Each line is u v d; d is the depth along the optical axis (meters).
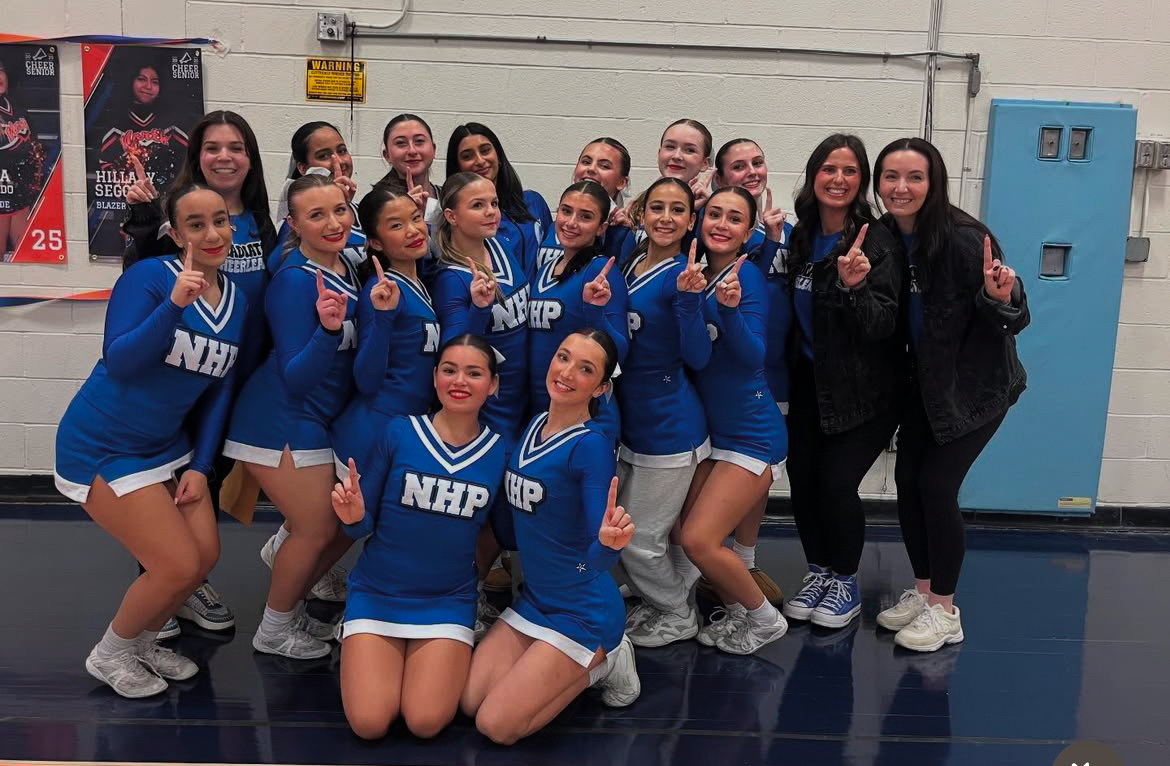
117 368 2.59
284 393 2.81
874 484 4.53
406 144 3.41
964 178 4.32
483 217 2.87
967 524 4.50
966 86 4.26
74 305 4.30
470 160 3.30
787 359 3.38
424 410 2.90
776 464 3.19
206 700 2.76
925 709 2.85
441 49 4.20
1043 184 4.21
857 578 3.85
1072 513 4.46
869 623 3.44
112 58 4.13
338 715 2.71
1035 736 2.71
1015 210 4.23
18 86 4.14
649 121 4.27
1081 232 4.24
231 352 2.74
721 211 2.92
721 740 2.65
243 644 3.12
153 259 2.69
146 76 4.15
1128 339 4.43
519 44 4.20
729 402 3.08
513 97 4.24
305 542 2.90
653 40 4.21
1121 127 4.18
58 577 3.55
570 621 2.65
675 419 3.02
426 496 2.63
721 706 2.84
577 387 2.56
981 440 3.17
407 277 2.86
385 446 2.68
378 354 2.70
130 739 2.54
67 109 4.16
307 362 2.65
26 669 2.89
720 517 3.05
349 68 4.19
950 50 4.24
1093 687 3.00
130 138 4.20
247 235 2.95
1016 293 2.99
